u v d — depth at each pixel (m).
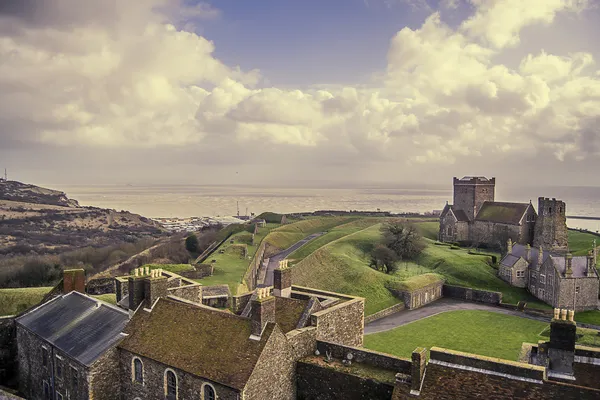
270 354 31.72
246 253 117.69
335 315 38.69
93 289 73.12
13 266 101.94
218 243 138.25
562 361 28.25
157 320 37.16
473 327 81.31
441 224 153.62
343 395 32.53
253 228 166.62
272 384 31.95
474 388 27.19
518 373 26.98
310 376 33.94
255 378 30.28
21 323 44.50
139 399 35.22
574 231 160.75
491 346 71.12
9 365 47.44
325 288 100.81
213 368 31.25
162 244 142.88
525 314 90.88
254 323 32.25
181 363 32.56
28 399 43.56
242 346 32.00
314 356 35.62
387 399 30.69
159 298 39.09
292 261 127.25
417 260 123.56
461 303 99.00
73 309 44.09
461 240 147.75
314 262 116.25
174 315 36.94
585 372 28.14
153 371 34.12
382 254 113.94
